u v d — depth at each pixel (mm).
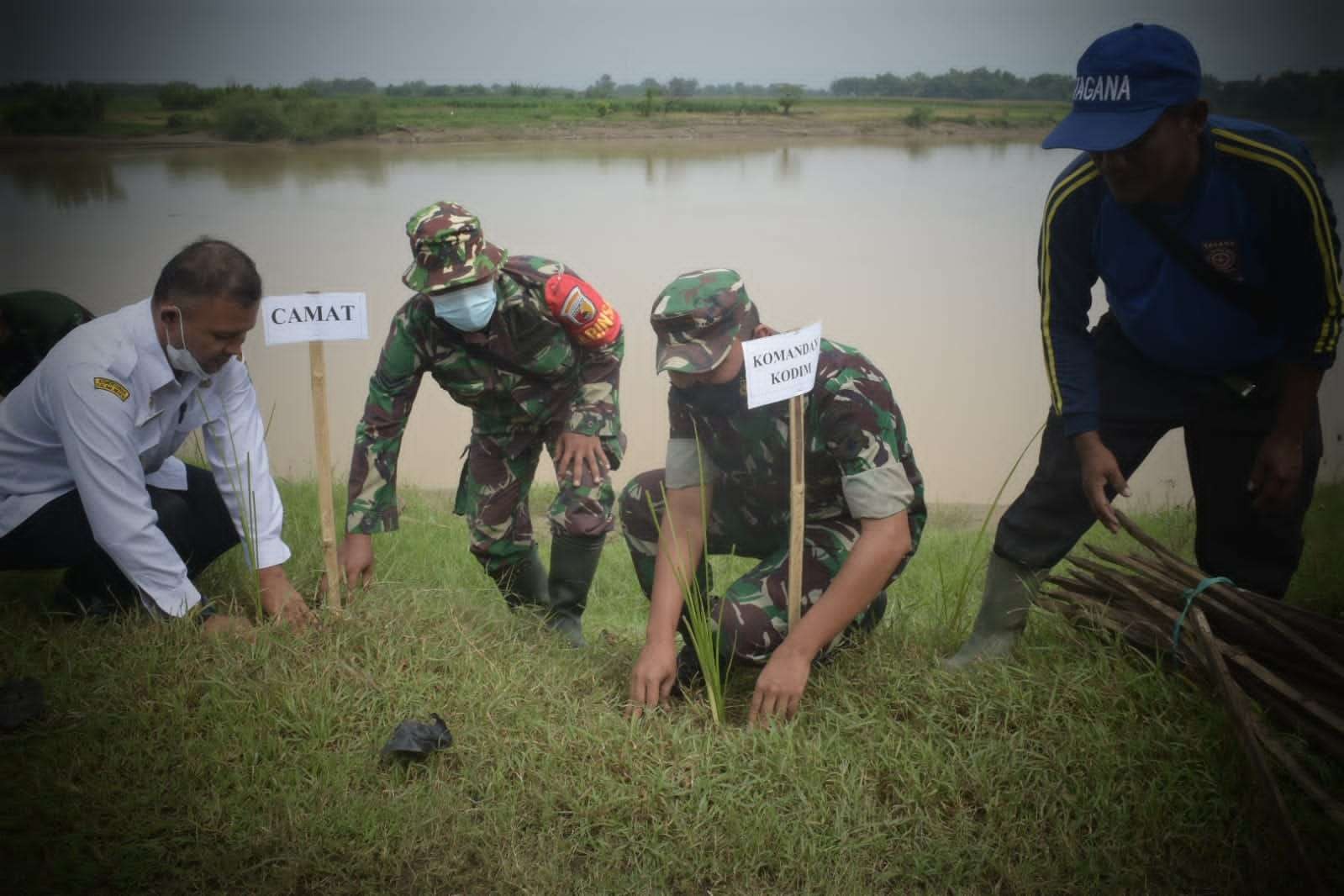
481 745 3525
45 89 49281
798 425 3510
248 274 3709
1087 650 3943
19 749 3367
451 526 7047
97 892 2951
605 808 3289
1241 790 3303
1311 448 3811
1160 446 10688
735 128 54594
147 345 3787
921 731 3598
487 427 4562
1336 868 3068
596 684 3969
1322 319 3510
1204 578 3742
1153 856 3137
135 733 3428
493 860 3129
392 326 4242
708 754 3467
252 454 4176
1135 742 3426
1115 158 3398
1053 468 3980
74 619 4180
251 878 3014
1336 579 5297
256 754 3398
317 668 3773
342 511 6484
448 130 51469
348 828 3162
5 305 4582
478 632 4168
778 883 3113
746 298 3582
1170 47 3287
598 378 4531
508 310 4141
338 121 49719
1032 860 3121
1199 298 3631
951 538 7441
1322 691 3482
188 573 4473
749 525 4180
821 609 3627
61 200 24797
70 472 4070
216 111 49688
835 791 3375
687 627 4086
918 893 3074
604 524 4590
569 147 45312
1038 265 3949
